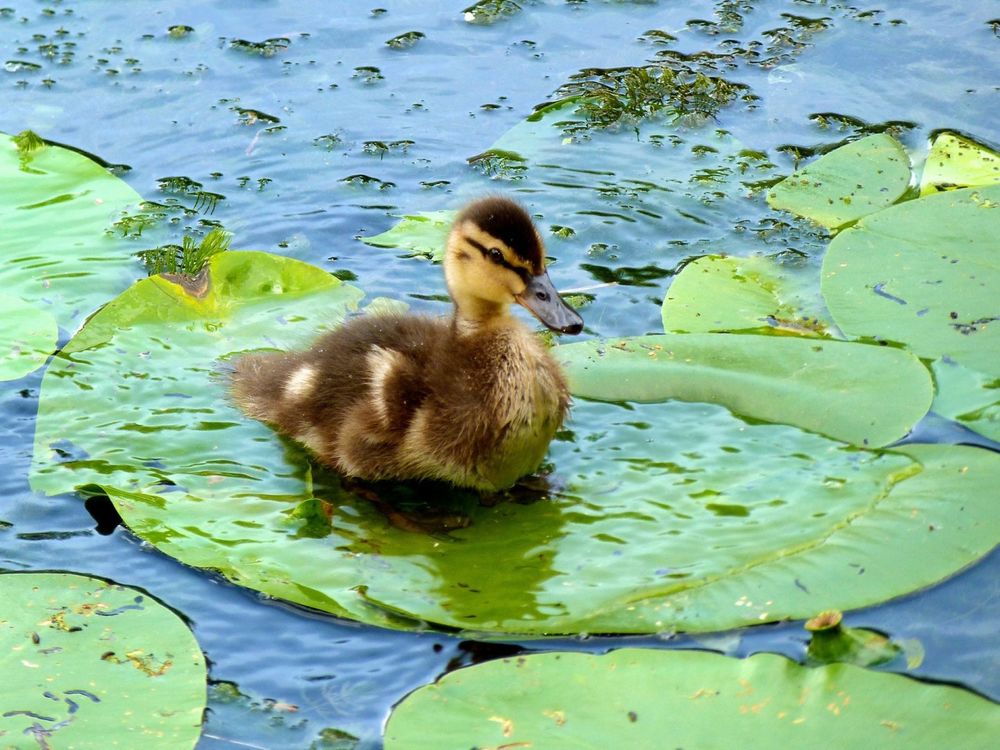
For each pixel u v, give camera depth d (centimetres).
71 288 1163
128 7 1677
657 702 699
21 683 729
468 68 1550
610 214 1291
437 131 1434
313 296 1155
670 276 1197
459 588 811
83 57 1573
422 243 1241
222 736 716
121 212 1284
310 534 872
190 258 1181
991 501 853
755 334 1073
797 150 1384
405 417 935
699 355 1048
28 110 1468
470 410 915
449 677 728
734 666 720
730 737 671
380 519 902
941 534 827
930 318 1058
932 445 924
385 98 1495
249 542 859
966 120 1399
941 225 1173
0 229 1241
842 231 1184
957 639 751
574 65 1549
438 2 1683
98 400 1020
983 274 1102
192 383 1047
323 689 747
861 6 1641
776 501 884
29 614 785
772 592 788
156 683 734
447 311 1128
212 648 779
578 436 984
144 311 1116
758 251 1220
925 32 1569
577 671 726
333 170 1372
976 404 962
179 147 1410
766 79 1509
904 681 702
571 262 1221
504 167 1366
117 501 895
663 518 877
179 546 848
